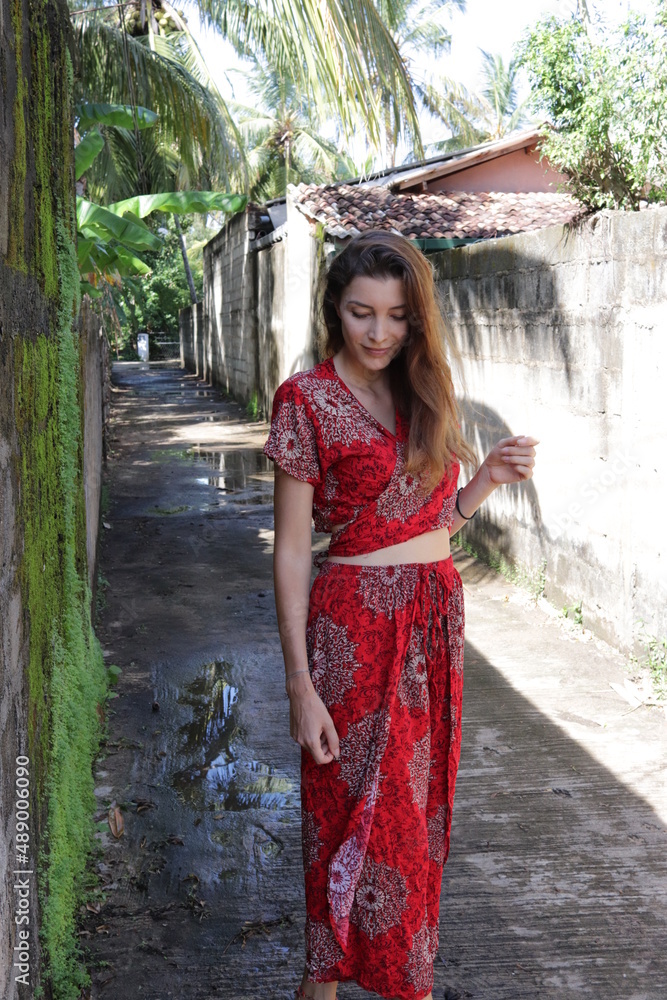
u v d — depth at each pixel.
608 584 4.71
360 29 5.81
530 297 5.50
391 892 1.82
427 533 1.88
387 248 1.72
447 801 1.94
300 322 12.50
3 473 1.67
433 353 1.77
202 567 6.58
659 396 4.10
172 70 10.60
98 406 7.66
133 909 2.67
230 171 12.36
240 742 3.79
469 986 2.35
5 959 1.53
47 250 2.57
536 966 2.43
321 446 1.78
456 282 6.81
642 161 5.70
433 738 1.90
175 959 2.45
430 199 12.24
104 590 5.93
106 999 2.29
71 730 2.71
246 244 16.86
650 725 3.88
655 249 4.07
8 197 1.85
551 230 5.16
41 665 2.18
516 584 5.90
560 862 2.90
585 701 4.12
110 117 7.25
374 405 1.82
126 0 11.96
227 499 9.16
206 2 8.62
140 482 10.18
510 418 5.95
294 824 3.17
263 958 2.46
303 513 1.83
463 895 2.73
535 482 5.57
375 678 1.80
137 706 4.12
